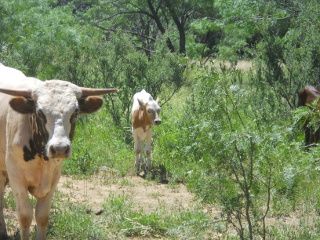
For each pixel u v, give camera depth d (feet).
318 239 20.13
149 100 35.73
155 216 23.61
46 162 18.57
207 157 19.10
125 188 31.22
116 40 50.06
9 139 18.93
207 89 19.89
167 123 45.27
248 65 72.69
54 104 17.11
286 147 19.27
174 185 31.89
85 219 22.48
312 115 20.45
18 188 18.88
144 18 110.83
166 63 48.47
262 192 20.31
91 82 49.08
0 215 21.07
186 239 20.92
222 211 19.94
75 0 120.67
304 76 42.45
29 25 62.49
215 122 19.07
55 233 21.40
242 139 18.54
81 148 37.45
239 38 84.64
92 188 30.55
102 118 48.01
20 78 21.17
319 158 18.95
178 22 94.12
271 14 75.61
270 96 42.60
